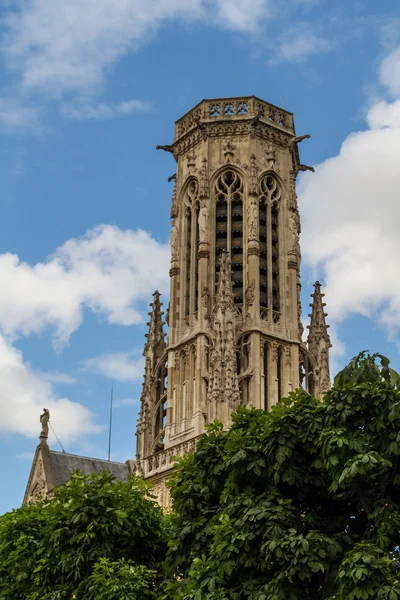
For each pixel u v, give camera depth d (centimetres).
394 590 3284
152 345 9019
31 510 5472
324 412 3947
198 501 4366
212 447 4412
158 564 4872
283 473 3906
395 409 3738
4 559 5212
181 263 8981
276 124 9256
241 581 3828
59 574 4856
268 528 3722
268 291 8638
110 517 4809
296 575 3659
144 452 8556
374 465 3581
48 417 9556
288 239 8925
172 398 8494
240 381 8188
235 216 8875
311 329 8956
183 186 9188
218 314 8119
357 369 3978
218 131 9100
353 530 3994
